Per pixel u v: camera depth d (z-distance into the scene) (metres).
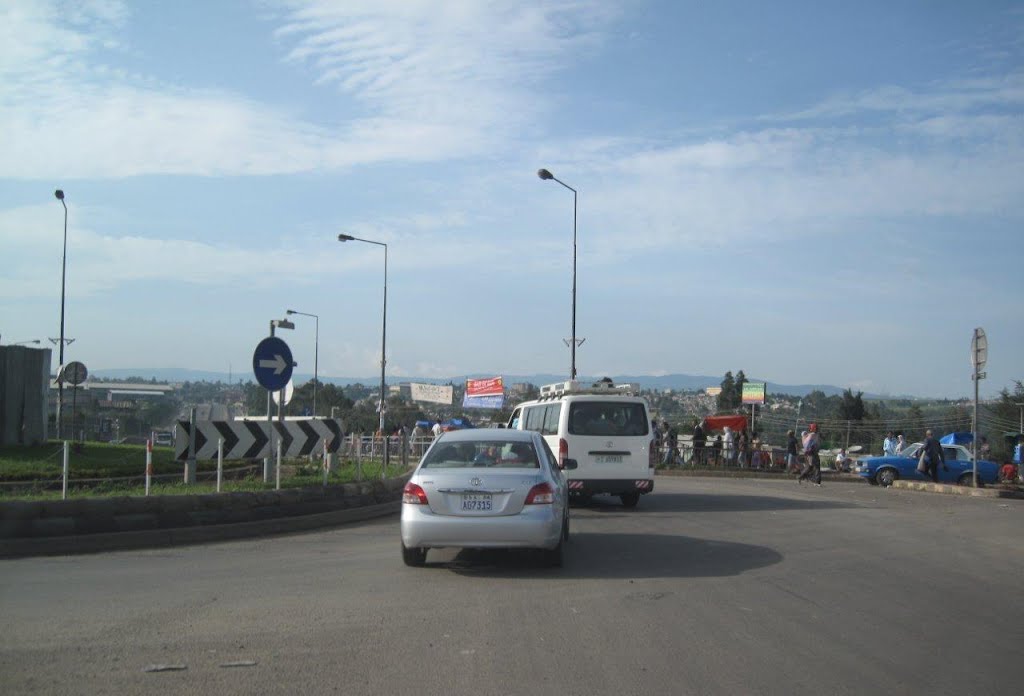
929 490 23.27
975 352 22.50
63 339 33.25
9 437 21.97
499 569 9.56
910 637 6.70
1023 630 6.97
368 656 6.02
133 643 6.31
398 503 16.70
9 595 8.02
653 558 10.41
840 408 66.94
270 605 7.64
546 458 10.19
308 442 16.34
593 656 6.06
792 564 10.02
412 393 62.53
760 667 5.83
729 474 30.38
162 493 13.33
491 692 5.27
